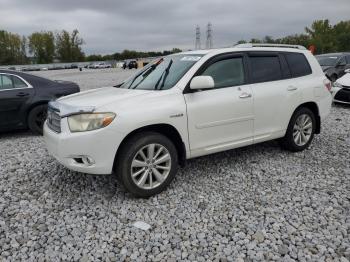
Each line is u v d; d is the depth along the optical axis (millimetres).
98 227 3730
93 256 3250
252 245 3344
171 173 4473
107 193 4527
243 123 5094
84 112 4039
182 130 4480
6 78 7500
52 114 4574
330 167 5320
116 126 4023
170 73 4918
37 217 3965
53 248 3383
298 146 5934
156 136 4293
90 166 4074
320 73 6246
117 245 3410
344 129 7730
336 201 4191
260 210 4012
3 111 7387
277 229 3604
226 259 3152
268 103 5324
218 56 4977
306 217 3830
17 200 4398
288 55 5852
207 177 4992
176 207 4125
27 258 3240
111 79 27438
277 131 5578
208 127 4719
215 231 3604
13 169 5461
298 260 3115
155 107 4273
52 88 7859
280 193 4449
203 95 4676
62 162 4203
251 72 5277
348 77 10695
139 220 3850
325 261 3088
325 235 3477
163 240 3473
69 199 4391
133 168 4230
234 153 5996
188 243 3406
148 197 4371
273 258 3146
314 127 6176
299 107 5895
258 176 5004
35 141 7277
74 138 4027
